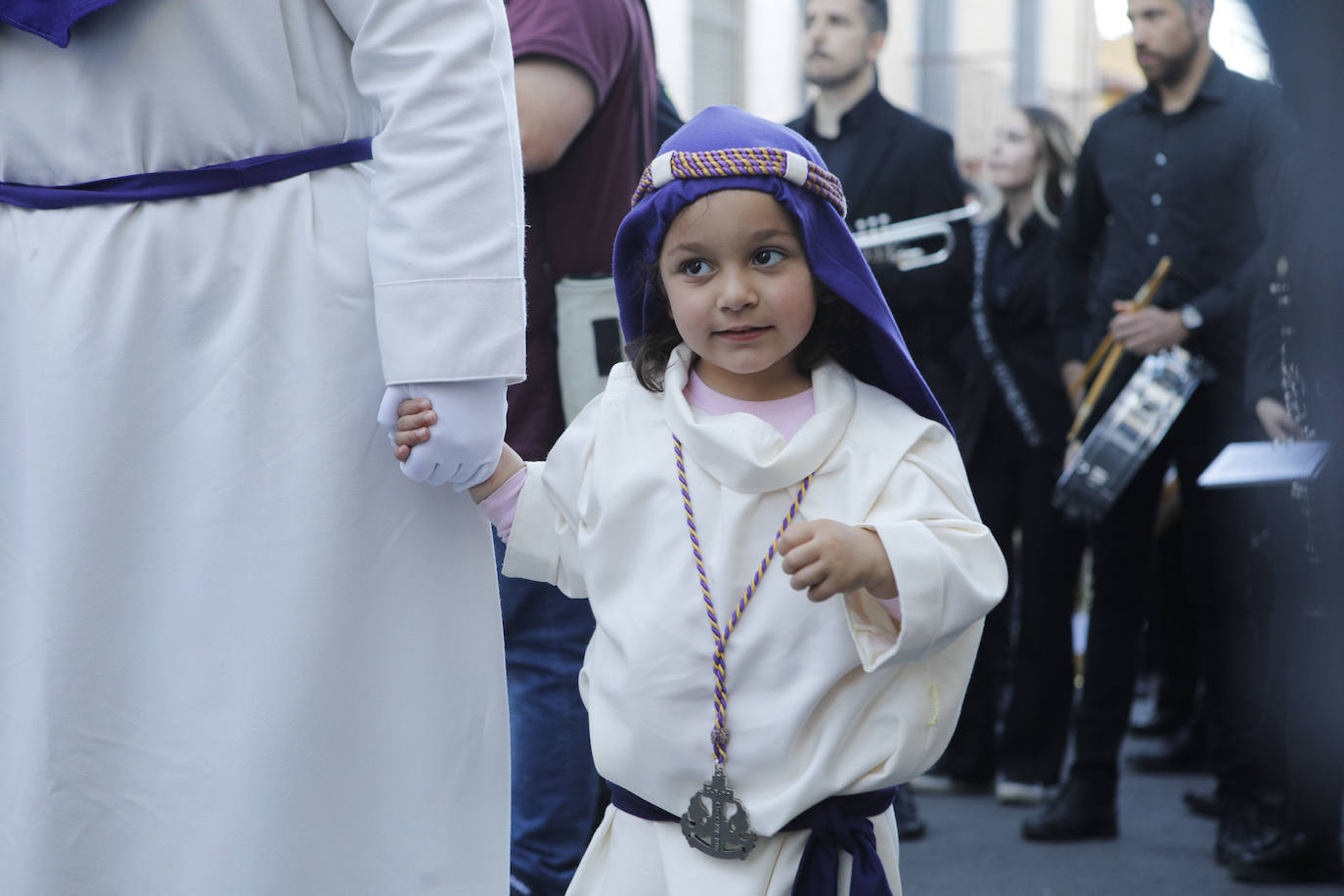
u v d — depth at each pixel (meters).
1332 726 1.75
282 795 2.23
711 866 2.16
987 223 5.77
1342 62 1.29
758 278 2.14
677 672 2.15
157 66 2.17
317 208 2.25
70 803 2.21
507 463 2.36
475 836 2.40
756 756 2.12
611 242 3.19
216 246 2.21
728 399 2.25
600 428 2.28
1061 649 5.29
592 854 2.32
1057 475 5.27
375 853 2.31
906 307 5.26
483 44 2.21
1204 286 4.58
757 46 12.10
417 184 2.17
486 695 2.41
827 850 2.14
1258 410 4.04
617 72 3.17
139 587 2.22
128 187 2.20
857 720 2.12
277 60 2.21
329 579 2.25
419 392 2.18
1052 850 4.66
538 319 3.18
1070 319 5.28
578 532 2.27
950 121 15.91
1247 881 4.28
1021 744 5.33
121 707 2.22
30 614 2.21
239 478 2.22
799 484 2.15
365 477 2.27
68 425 2.17
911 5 15.84
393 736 2.32
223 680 2.23
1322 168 1.37
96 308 2.17
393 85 2.19
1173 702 6.13
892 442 2.16
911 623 2.00
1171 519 5.33
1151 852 4.62
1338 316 1.41
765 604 2.12
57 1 2.12
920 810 5.25
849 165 5.24
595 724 2.23
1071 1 17.84
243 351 2.21
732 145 2.14
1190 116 4.64
